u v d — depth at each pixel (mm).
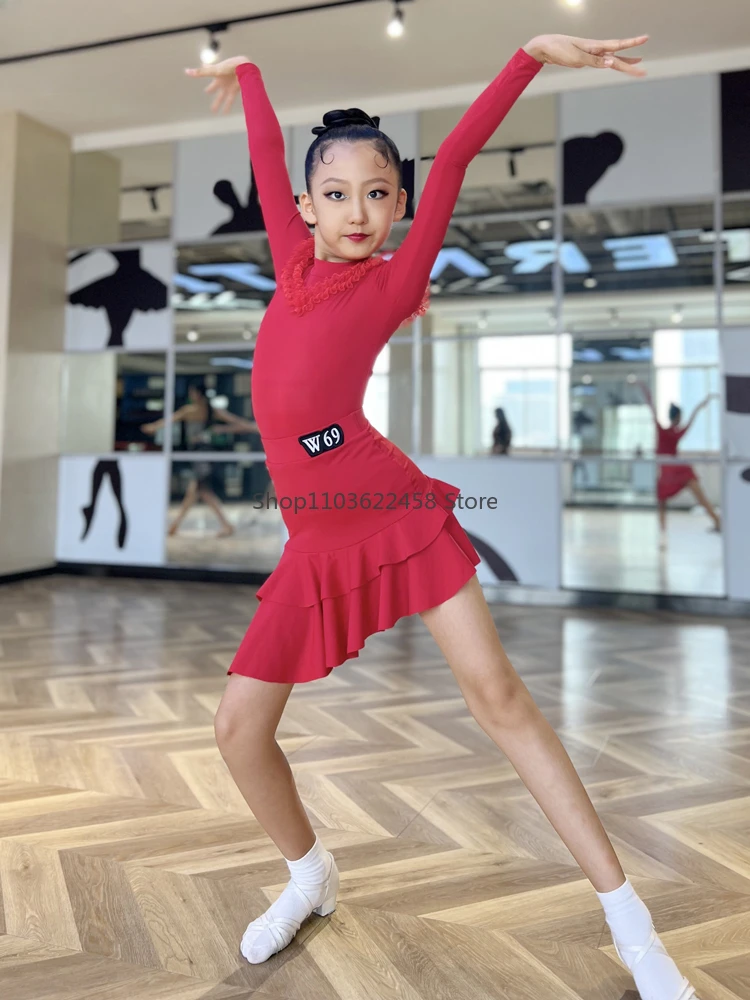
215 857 1717
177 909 1503
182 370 6117
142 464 6207
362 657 3701
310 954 1355
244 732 1273
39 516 6188
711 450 4984
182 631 4246
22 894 1555
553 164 5266
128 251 6238
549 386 5312
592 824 1216
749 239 4891
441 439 5539
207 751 2404
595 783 2146
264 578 5922
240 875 1636
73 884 1595
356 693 3074
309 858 1408
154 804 2010
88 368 6324
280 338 1234
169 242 6145
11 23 4773
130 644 3918
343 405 1217
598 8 4520
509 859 1716
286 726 2654
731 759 2338
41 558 6227
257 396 1267
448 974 1300
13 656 3643
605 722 2701
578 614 4926
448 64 5152
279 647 1258
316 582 1267
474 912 1496
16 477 5930
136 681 3219
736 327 4922
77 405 6355
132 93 5621
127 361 6238
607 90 5145
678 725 2672
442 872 1656
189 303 6098
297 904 1393
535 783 1230
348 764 2299
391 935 1416
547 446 5328
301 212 1284
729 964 1323
